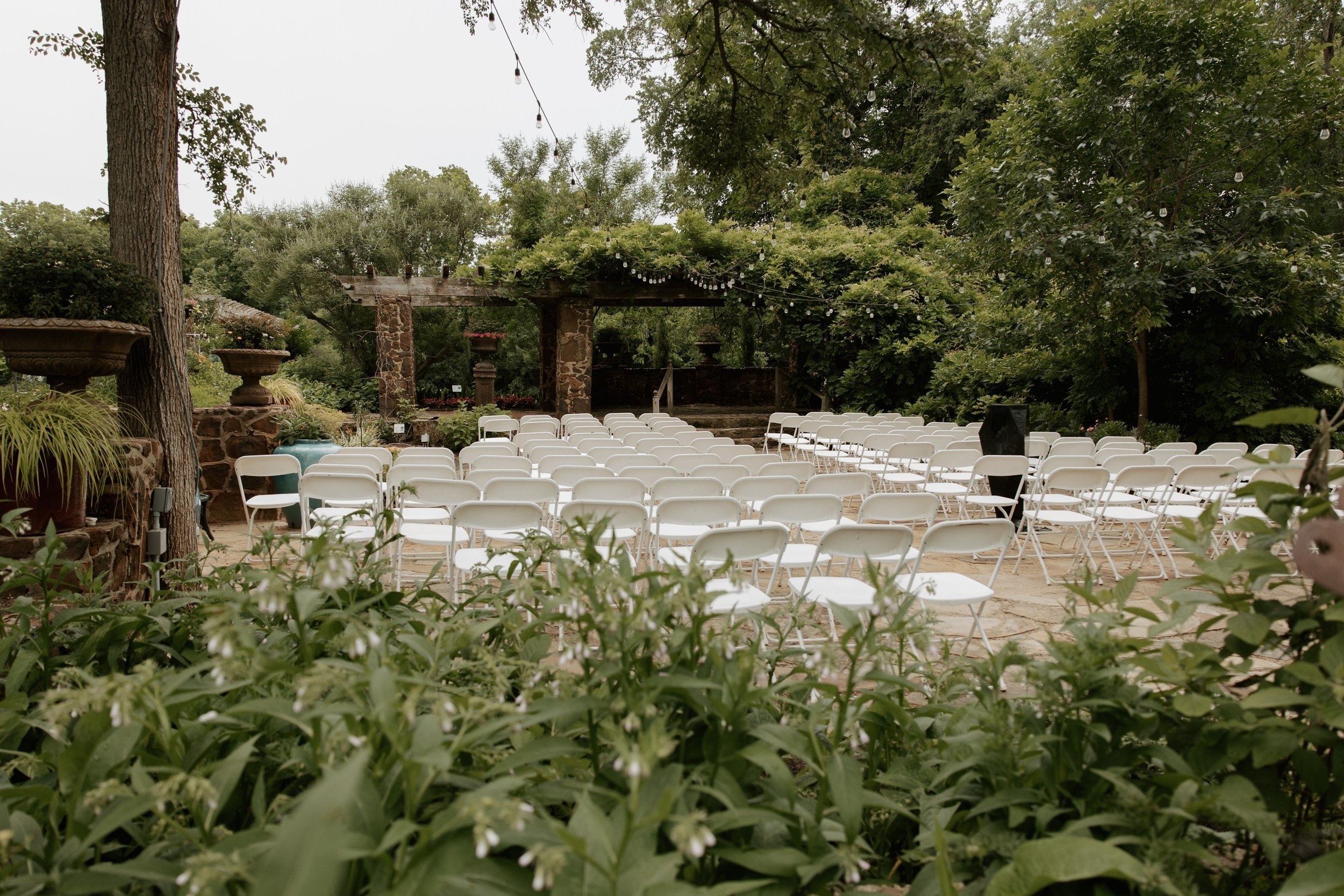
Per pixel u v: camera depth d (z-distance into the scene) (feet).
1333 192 30.86
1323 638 4.44
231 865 3.01
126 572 10.80
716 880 4.37
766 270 47.80
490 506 11.34
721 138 25.66
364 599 6.86
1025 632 12.12
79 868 3.81
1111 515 15.71
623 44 24.31
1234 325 32.48
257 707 3.78
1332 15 44.91
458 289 43.78
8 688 5.61
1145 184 32.17
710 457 18.12
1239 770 4.60
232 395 23.03
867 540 9.72
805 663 5.66
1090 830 4.58
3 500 9.26
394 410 42.75
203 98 15.28
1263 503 4.56
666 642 4.89
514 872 3.46
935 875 4.40
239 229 87.35
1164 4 29.76
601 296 47.03
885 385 48.52
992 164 33.37
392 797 3.88
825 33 21.21
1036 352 38.11
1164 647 4.62
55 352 10.44
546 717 3.98
